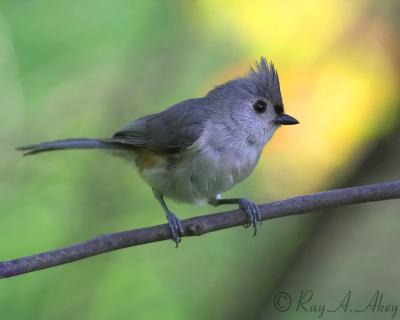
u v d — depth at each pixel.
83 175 11.73
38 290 10.54
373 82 9.30
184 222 7.21
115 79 12.09
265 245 11.65
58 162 11.84
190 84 11.76
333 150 9.45
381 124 9.70
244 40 9.84
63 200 11.48
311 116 9.31
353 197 7.08
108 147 9.05
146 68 12.01
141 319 10.46
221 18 10.44
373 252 12.14
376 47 9.40
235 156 8.27
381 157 10.18
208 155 8.17
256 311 11.30
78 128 12.05
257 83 8.41
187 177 8.34
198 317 10.62
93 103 12.12
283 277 11.53
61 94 11.92
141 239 6.94
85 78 11.96
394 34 9.40
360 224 12.24
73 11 11.59
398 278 11.81
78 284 10.82
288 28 9.59
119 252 11.28
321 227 11.58
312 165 9.64
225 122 8.27
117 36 11.73
